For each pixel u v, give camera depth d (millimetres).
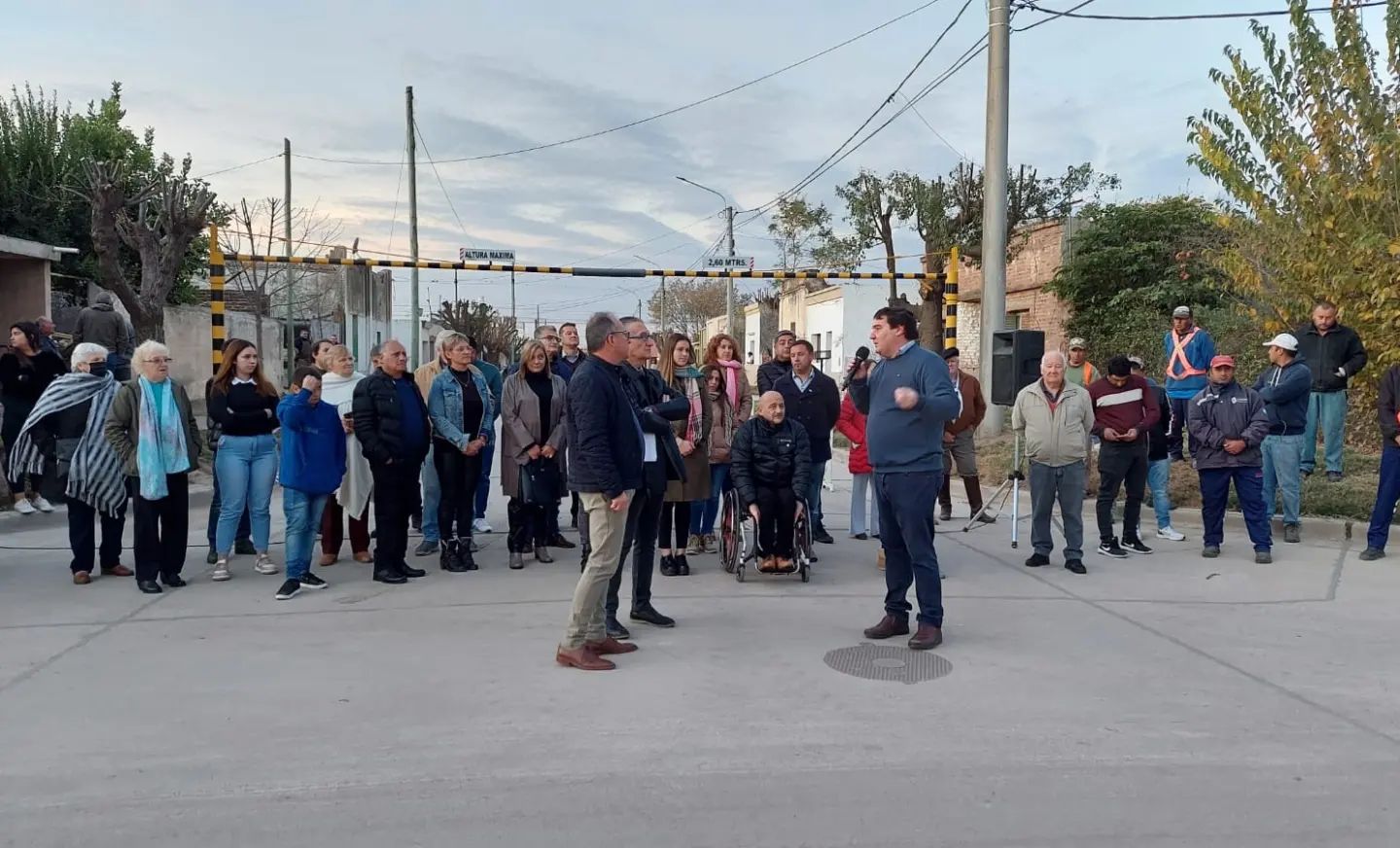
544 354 8039
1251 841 3568
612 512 5375
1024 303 25875
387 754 4285
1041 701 4988
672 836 3570
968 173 26953
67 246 20625
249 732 4516
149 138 23312
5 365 10117
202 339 25469
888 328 5949
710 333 65125
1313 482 10719
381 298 43969
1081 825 3678
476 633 6164
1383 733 4602
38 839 3521
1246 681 5324
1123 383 8484
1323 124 12070
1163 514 9445
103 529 7672
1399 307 11516
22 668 5422
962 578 7812
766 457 7559
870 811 3773
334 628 6266
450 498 7945
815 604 6949
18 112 20469
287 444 7008
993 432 15727
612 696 5020
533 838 3549
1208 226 19750
